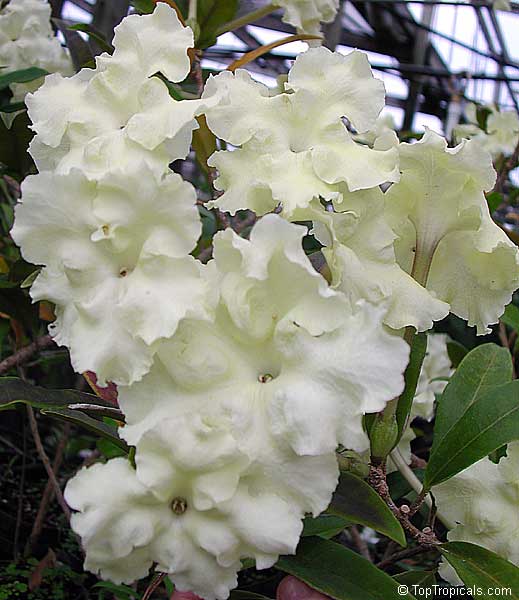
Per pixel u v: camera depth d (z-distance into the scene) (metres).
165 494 0.20
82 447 0.59
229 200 0.23
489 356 0.29
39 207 0.22
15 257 0.51
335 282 0.22
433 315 0.24
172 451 0.20
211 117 0.24
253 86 0.25
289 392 0.20
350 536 0.48
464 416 0.25
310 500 0.20
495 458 0.32
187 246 0.21
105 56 0.26
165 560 0.20
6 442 0.54
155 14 0.25
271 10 0.41
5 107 0.41
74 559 0.44
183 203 0.21
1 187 0.55
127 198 0.21
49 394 0.27
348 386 0.20
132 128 0.23
